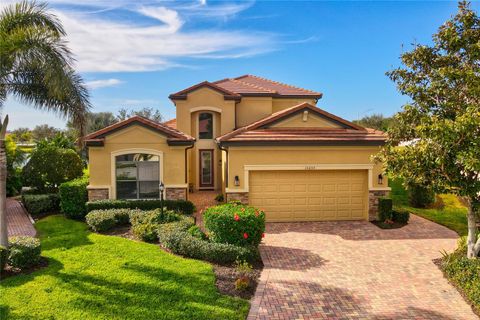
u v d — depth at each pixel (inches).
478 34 447.2
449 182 422.6
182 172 739.4
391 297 383.6
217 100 1015.6
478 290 362.9
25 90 511.2
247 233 488.7
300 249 546.6
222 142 702.5
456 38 448.5
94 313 319.3
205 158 1071.0
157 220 598.5
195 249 468.4
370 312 350.0
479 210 444.5
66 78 460.4
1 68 454.0
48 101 518.0
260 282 412.2
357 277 436.1
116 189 734.5
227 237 491.5
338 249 547.2
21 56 443.8
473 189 409.4
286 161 721.0
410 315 346.3
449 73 441.4
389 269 463.5
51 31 461.1
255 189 730.8
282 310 348.8
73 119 522.0
